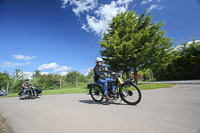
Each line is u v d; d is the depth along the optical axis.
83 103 4.91
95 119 2.76
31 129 2.43
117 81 4.29
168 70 25.52
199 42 21.45
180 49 23.38
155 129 2.04
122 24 16.84
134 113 3.02
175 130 1.95
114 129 2.15
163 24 16.30
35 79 25.38
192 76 21.98
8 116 3.66
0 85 21.58
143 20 17.80
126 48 14.46
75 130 2.21
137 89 3.89
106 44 15.02
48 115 3.39
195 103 3.67
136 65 15.73
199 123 2.18
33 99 8.02
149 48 14.30
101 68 4.73
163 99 4.61
